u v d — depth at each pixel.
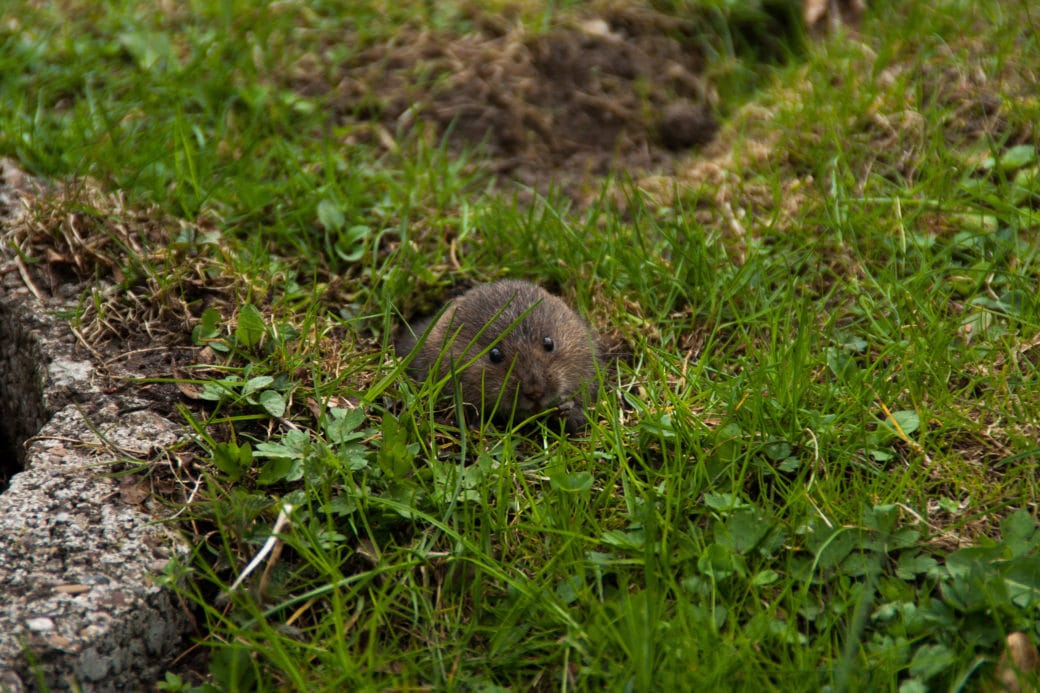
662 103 6.72
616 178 6.06
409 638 3.25
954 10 6.24
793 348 3.96
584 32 6.98
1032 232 4.77
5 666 2.93
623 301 4.90
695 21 7.10
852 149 5.46
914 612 3.08
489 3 7.17
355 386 4.18
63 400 4.07
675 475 3.53
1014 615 2.98
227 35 6.62
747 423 3.80
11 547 3.31
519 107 6.52
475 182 6.07
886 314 4.50
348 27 7.01
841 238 4.95
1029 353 4.18
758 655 2.99
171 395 4.07
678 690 2.83
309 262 5.18
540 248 5.27
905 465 3.71
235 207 5.32
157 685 3.16
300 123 6.24
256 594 3.30
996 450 3.75
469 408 4.42
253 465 3.71
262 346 4.23
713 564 3.23
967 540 3.38
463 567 3.34
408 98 6.50
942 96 5.64
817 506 3.46
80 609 3.11
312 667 3.12
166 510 3.53
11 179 5.26
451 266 5.29
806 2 6.87
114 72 6.38
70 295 4.64
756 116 6.08
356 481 3.61
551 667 3.13
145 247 4.83
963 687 2.94
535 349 4.32
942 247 4.89
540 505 3.58
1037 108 5.27
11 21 6.77
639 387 4.38
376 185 5.68
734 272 4.88
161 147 5.50
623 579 3.21
